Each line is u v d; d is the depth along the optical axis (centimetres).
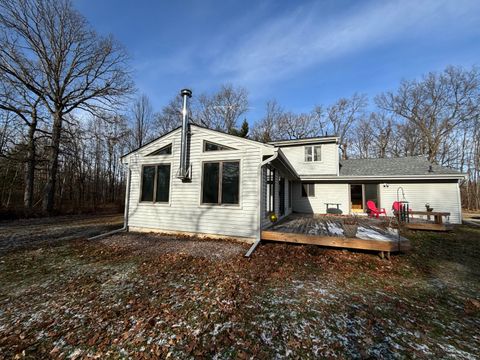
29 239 704
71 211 1505
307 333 238
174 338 229
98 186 2255
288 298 316
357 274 416
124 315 271
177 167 731
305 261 482
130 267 441
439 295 334
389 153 2545
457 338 232
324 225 759
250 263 461
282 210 1042
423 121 2259
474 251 584
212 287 349
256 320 261
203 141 695
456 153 2198
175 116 2700
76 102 1459
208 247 573
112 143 1967
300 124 2791
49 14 1284
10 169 1516
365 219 1005
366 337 231
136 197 796
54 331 242
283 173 1025
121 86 1547
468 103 2064
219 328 246
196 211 691
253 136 2834
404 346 218
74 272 418
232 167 650
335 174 1330
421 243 671
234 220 638
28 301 309
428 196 1130
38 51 1291
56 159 1423
